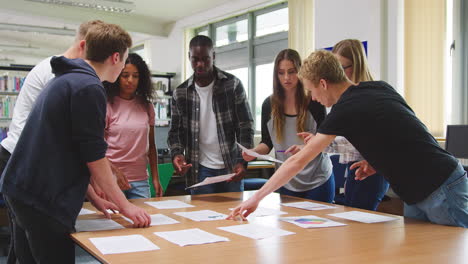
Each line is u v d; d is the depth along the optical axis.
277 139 2.42
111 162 2.26
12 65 4.92
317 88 1.64
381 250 1.12
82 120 1.33
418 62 4.18
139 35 8.56
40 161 1.31
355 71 1.99
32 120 1.35
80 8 7.18
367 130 1.46
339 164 3.63
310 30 5.39
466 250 1.12
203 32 7.90
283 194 2.43
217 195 2.34
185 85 2.62
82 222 1.58
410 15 4.23
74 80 1.34
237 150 2.62
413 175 1.44
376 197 2.09
